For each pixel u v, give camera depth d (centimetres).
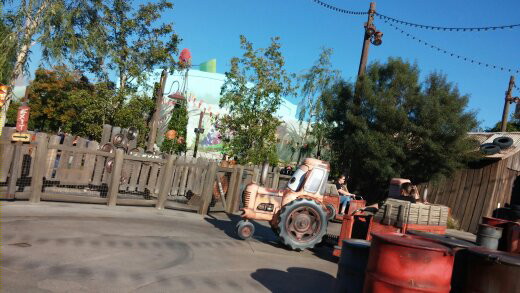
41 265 532
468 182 1673
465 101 1600
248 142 1747
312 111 2131
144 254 654
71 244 641
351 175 1747
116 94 1745
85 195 998
